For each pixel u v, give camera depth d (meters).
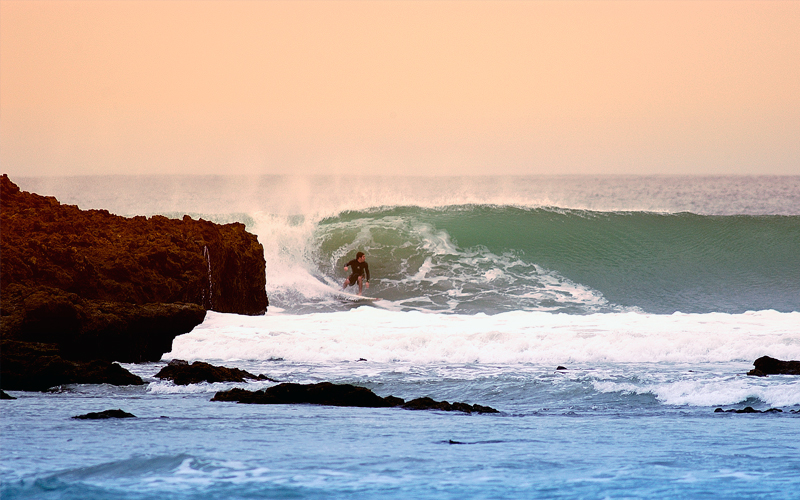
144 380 52.31
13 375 48.69
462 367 60.47
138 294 79.38
